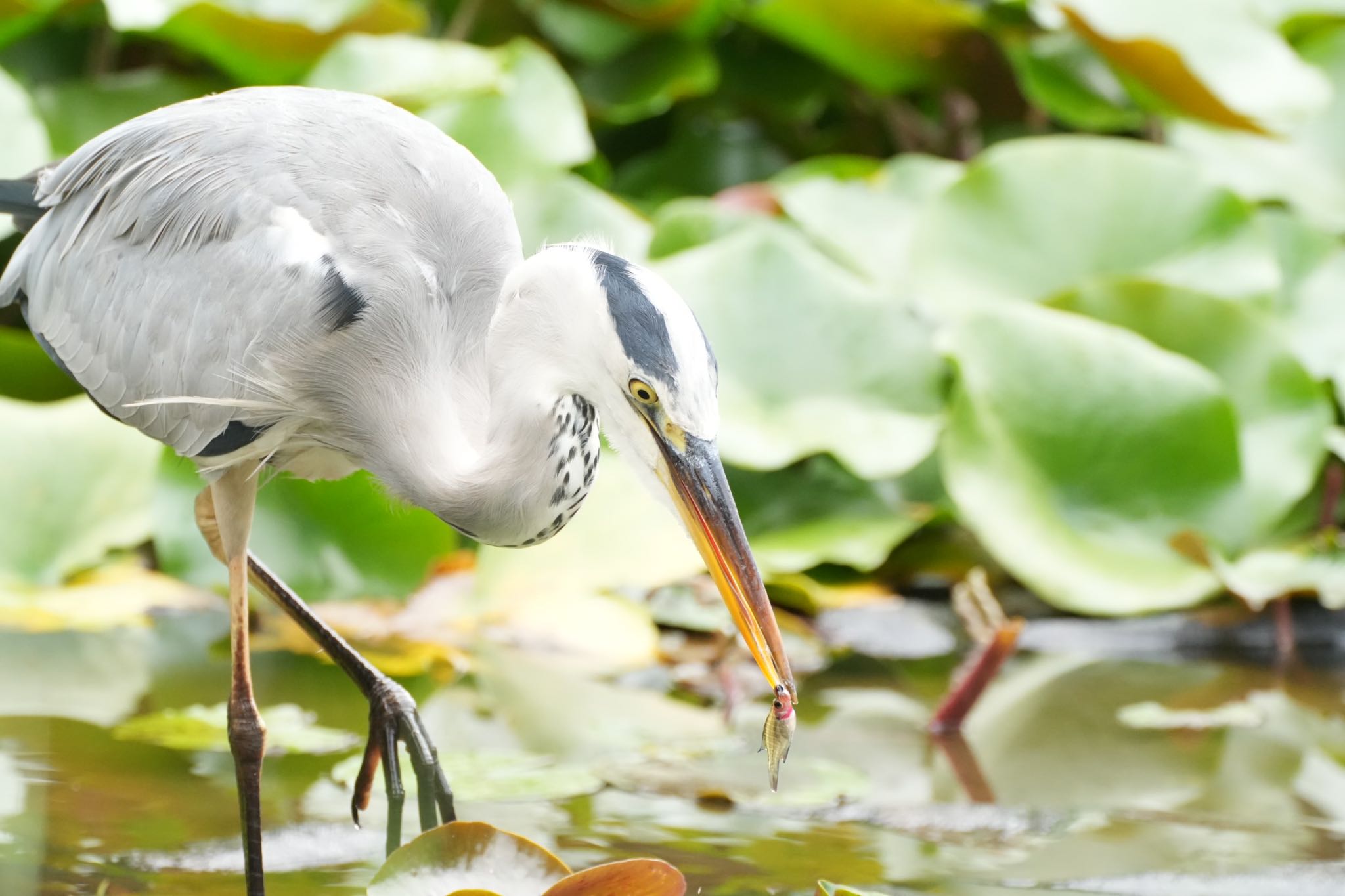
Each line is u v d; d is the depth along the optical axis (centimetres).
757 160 1499
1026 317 1064
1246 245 1155
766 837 714
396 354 695
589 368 629
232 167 709
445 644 950
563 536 1003
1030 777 805
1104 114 1395
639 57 1459
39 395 1119
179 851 671
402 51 1189
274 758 788
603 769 785
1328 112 1381
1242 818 755
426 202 705
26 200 814
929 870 684
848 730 869
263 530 989
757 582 604
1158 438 1038
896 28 1370
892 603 1061
